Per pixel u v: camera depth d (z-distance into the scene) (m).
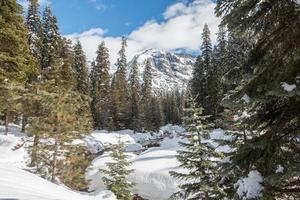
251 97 7.02
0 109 27.12
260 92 6.97
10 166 16.97
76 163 23.11
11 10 28.16
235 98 7.28
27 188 12.12
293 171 6.21
